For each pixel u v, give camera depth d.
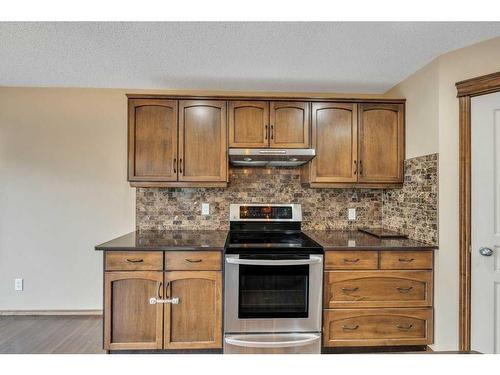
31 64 2.50
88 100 3.03
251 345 2.21
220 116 2.71
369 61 2.42
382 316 2.32
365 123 2.76
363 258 2.31
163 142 2.68
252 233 2.90
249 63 2.47
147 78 2.80
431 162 2.36
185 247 2.25
